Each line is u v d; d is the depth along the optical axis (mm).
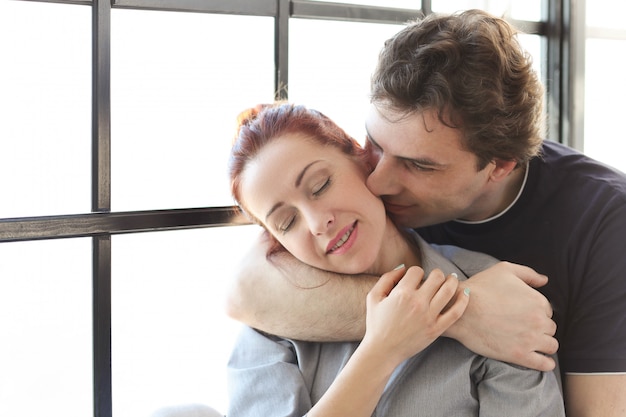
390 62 918
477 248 1123
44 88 1188
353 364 888
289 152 966
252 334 1063
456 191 960
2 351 1177
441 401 948
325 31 1464
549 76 1751
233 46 1369
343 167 979
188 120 1342
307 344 1049
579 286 1028
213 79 1359
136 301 1305
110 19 1200
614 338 976
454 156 919
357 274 1003
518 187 1074
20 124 1173
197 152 1356
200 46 1339
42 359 1207
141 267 1303
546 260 1056
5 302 1169
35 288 1188
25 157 1179
